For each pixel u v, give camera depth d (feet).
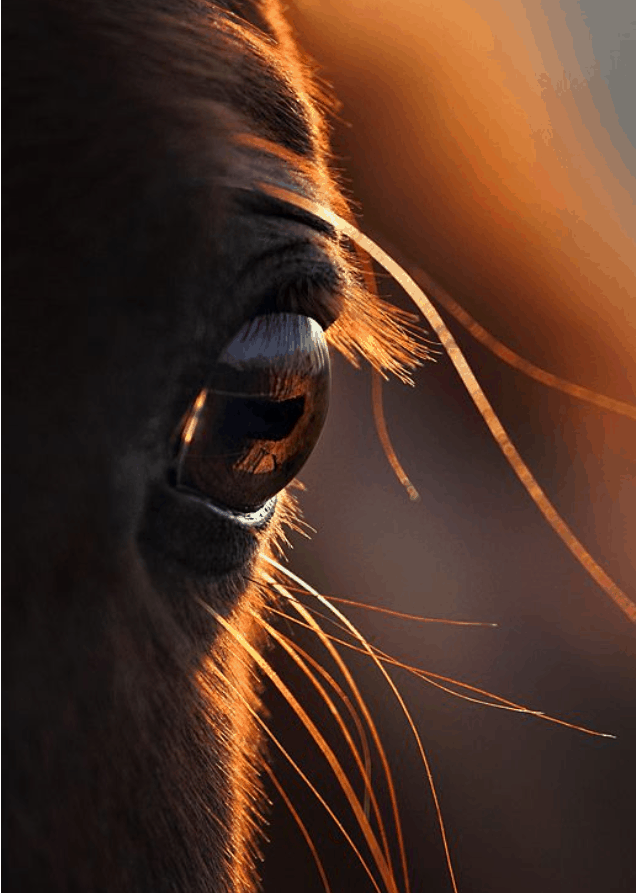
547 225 8.87
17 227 3.40
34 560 3.39
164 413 3.45
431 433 8.29
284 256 3.52
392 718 7.42
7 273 3.40
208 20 3.60
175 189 3.44
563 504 8.57
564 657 8.15
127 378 3.43
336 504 7.91
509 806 7.70
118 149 3.43
